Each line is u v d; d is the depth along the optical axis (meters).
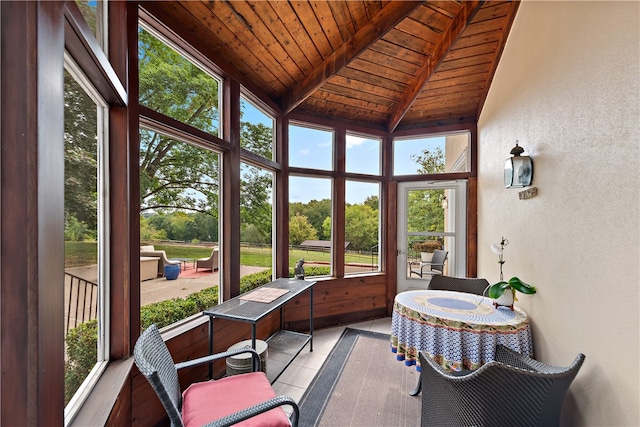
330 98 3.47
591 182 1.24
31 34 0.65
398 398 2.12
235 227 2.58
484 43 2.71
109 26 1.43
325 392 2.19
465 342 1.74
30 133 0.65
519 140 2.10
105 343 1.44
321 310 3.59
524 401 1.14
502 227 2.50
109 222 1.46
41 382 0.67
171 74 1.99
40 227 0.67
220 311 2.04
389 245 4.07
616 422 1.07
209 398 1.41
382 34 2.35
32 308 0.65
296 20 2.27
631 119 1.02
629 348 1.01
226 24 2.11
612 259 1.11
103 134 1.43
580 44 1.32
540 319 1.71
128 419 1.47
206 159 2.37
